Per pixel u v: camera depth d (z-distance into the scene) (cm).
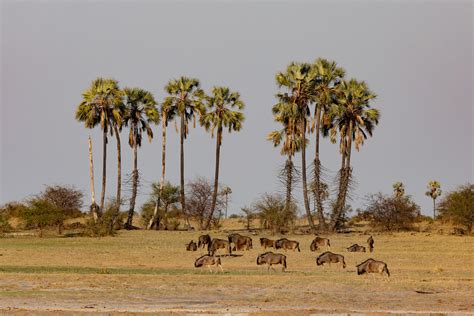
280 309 10112
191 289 11725
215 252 17950
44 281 12394
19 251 18538
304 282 12331
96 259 17275
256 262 15725
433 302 10775
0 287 11756
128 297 11031
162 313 9594
